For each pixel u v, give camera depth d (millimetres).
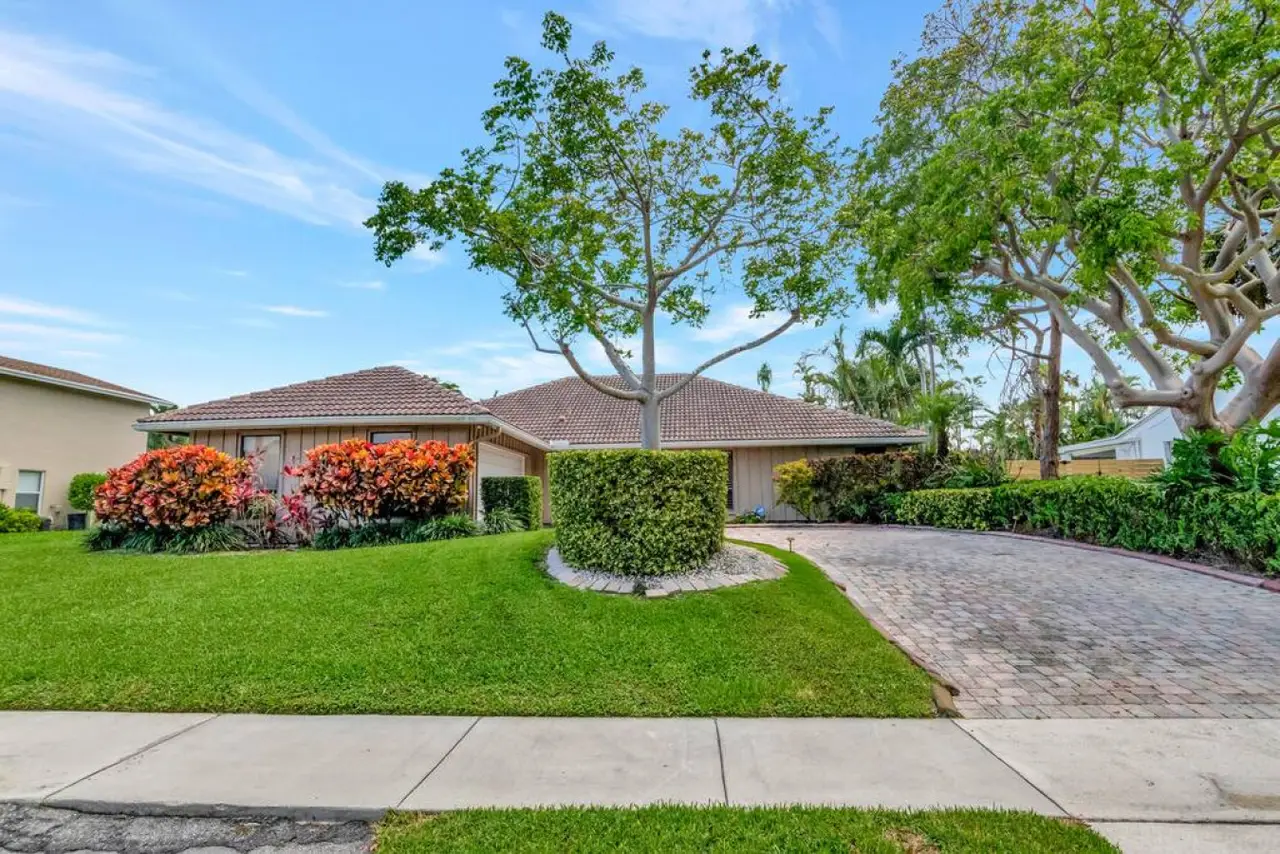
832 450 20094
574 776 3898
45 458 19734
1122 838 3137
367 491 12016
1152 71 9867
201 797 3641
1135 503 10531
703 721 4797
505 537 10617
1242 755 4113
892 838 3145
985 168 10906
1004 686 5430
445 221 8836
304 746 4371
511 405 23375
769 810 3422
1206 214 13000
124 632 6441
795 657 5793
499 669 5641
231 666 5703
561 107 9102
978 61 13977
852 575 9086
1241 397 12031
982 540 12547
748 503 20047
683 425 20641
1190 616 7047
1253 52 8805
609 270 10188
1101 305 12875
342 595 7422
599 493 7957
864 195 13750
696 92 9344
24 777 3887
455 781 3840
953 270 11828
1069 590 8180
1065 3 11758
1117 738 4418
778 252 10172
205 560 9859
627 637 6184
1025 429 28438
